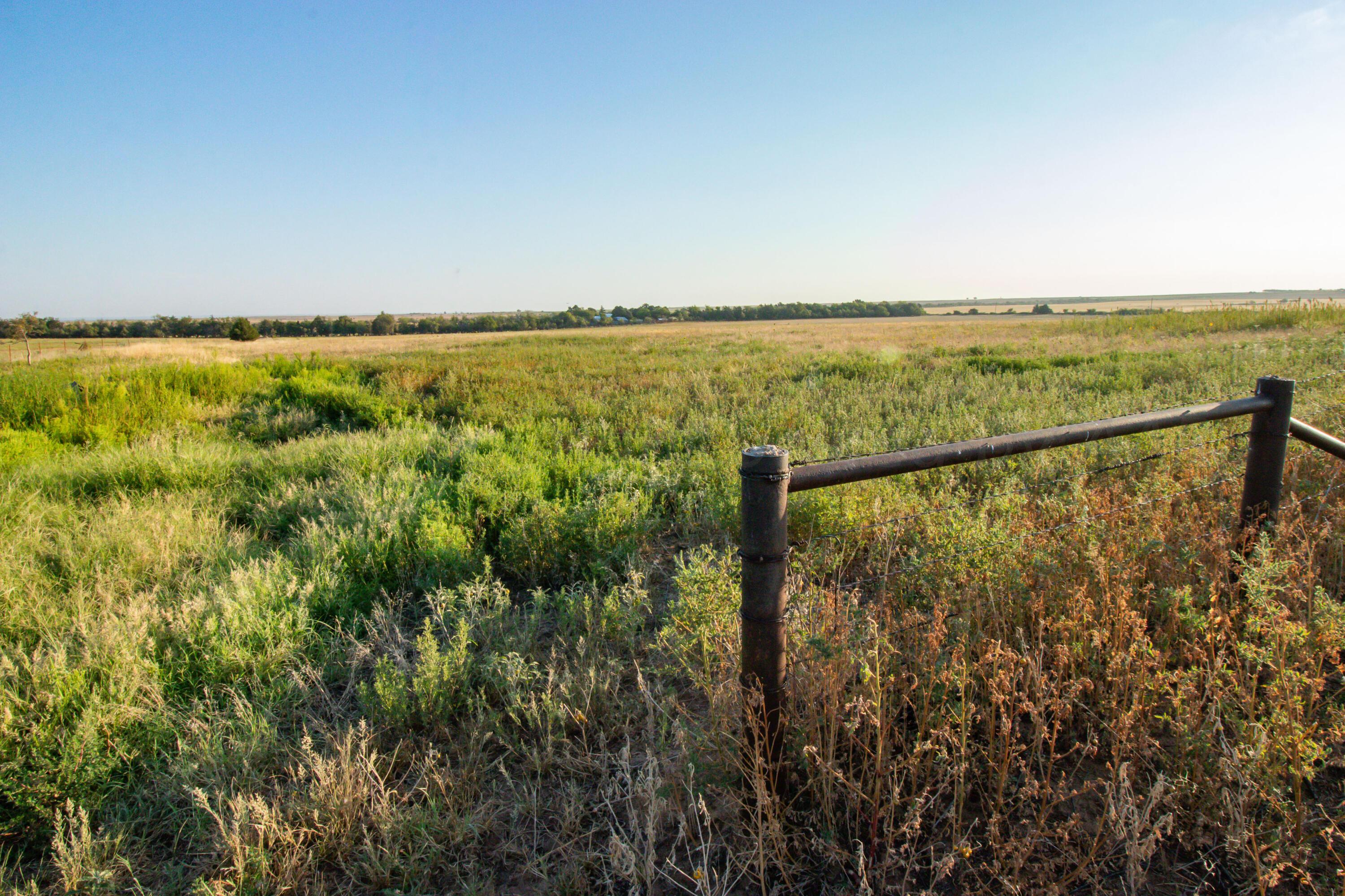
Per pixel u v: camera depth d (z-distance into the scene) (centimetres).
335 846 227
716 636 282
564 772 260
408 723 291
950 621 262
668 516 545
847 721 221
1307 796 217
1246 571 242
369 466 669
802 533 441
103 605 377
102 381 1234
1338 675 257
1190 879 192
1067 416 743
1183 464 420
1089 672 246
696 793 223
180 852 234
